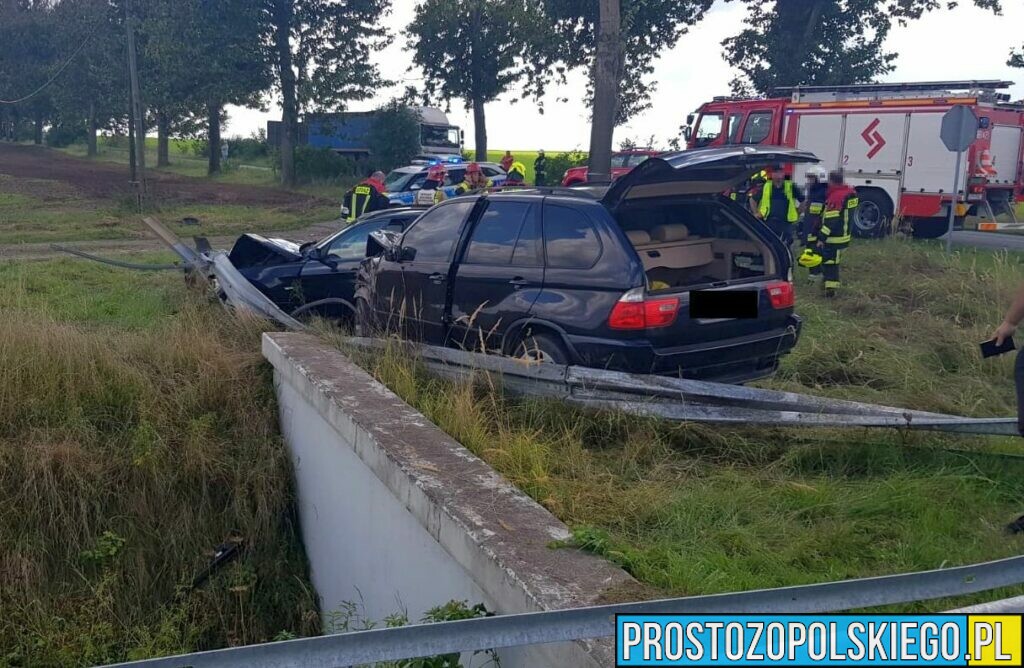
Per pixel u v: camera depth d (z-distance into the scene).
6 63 56.59
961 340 8.12
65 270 13.34
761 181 12.90
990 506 4.39
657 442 5.22
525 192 6.57
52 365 7.00
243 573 6.40
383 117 41.50
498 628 2.59
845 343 7.91
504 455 4.75
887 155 18.23
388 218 10.37
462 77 39.31
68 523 6.21
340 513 5.54
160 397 7.09
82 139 73.38
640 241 6.29
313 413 6.07
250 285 9.11
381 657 2.60
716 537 3.99
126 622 6.10
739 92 33.50
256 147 62.97
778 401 5.38
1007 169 18.19
